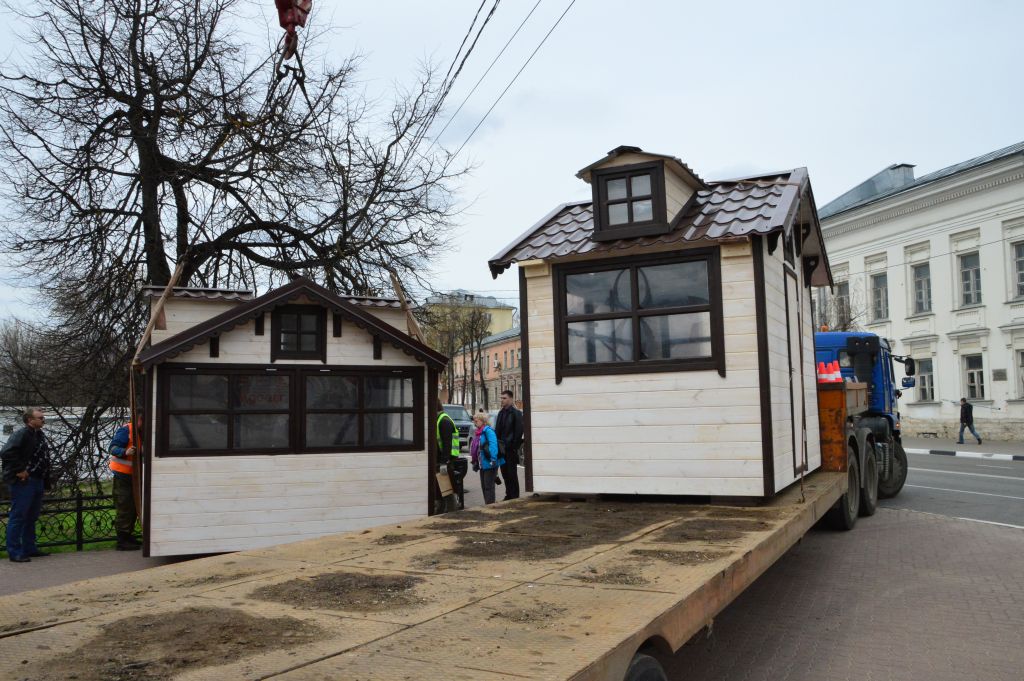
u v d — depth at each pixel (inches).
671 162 281.3
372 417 416.5
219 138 616.7
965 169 1243.8
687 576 148.1
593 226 300.4
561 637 111.5
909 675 201.9
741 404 264.7
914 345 1349.7
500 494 642.8
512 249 307.0
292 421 399.5
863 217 1444.4
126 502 427.2
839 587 295.4
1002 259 1196.5
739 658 217.8
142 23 630.5
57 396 609.9
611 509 261.1
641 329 283.1
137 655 105.5
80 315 600.4
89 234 592.1
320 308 408.8
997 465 837.8
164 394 378.6
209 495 382.9
